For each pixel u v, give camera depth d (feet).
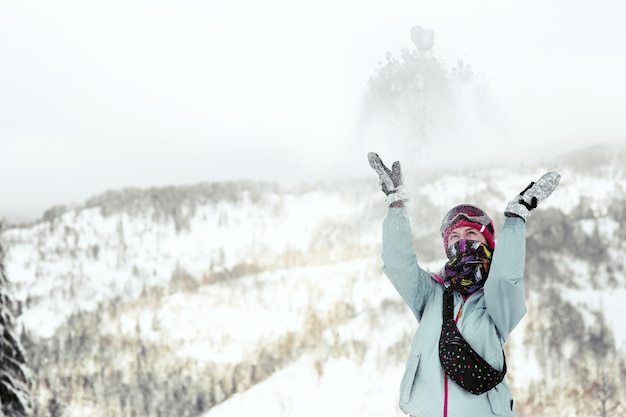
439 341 7.27
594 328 496.23
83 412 548.31
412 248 7.65
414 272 7.66
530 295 566.36
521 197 7.30
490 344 7.20
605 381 398.62
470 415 7.01
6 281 46.80
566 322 503.61
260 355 639.76
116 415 549.54
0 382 44.42
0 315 45.75
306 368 549.13
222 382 592.19
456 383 7.08
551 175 7.34
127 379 633.20
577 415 382.01
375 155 7.79
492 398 7.13
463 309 7.43
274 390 525.75
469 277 7.55
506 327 7.29
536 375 421.59
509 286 7.12
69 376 599.16
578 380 418.51
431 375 7.20
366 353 519.60
